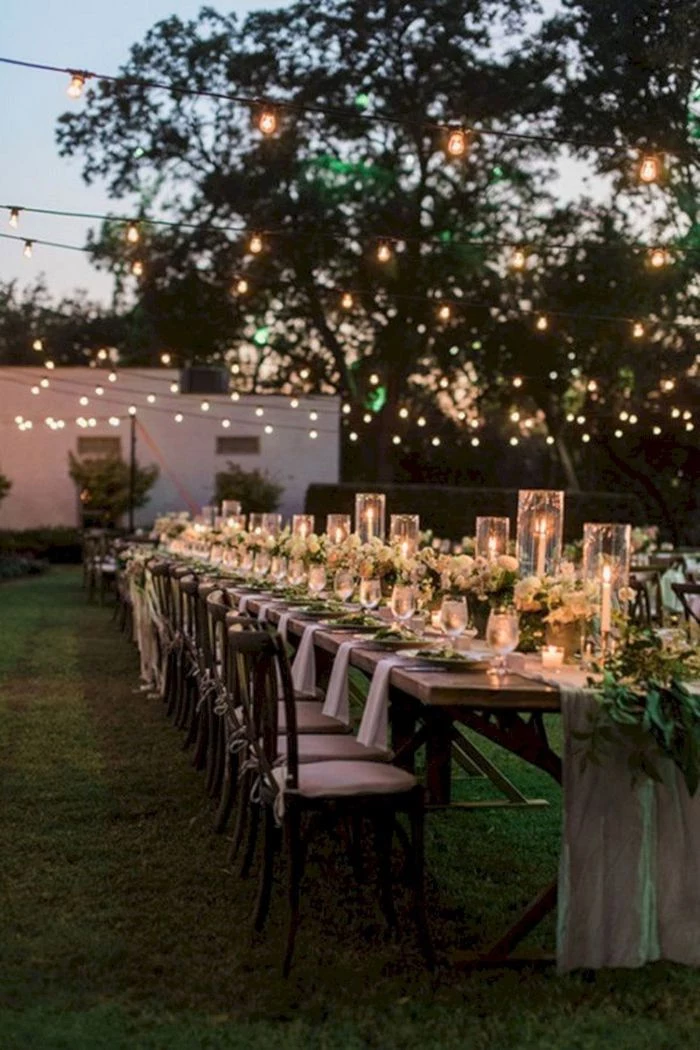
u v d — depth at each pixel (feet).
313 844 18.69
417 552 22.84
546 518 18.26
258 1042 11.83
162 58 107.45
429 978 13.58
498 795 21.89
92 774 22.80
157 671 31.81
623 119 86.22
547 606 15.94
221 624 18.31
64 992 12.97
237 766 19.24
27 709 29.50
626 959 13.87
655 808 14.10
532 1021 12.46
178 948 14.24
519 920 14.06
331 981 13.42
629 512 98.73
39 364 147.13
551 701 13.66
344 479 124.26
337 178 107.65
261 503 93.86
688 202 86.48
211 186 107.76
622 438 106.11
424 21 100.78
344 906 15.85
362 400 118.73
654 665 13.66
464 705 13.57
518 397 115.85
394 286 108.99
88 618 52.90
